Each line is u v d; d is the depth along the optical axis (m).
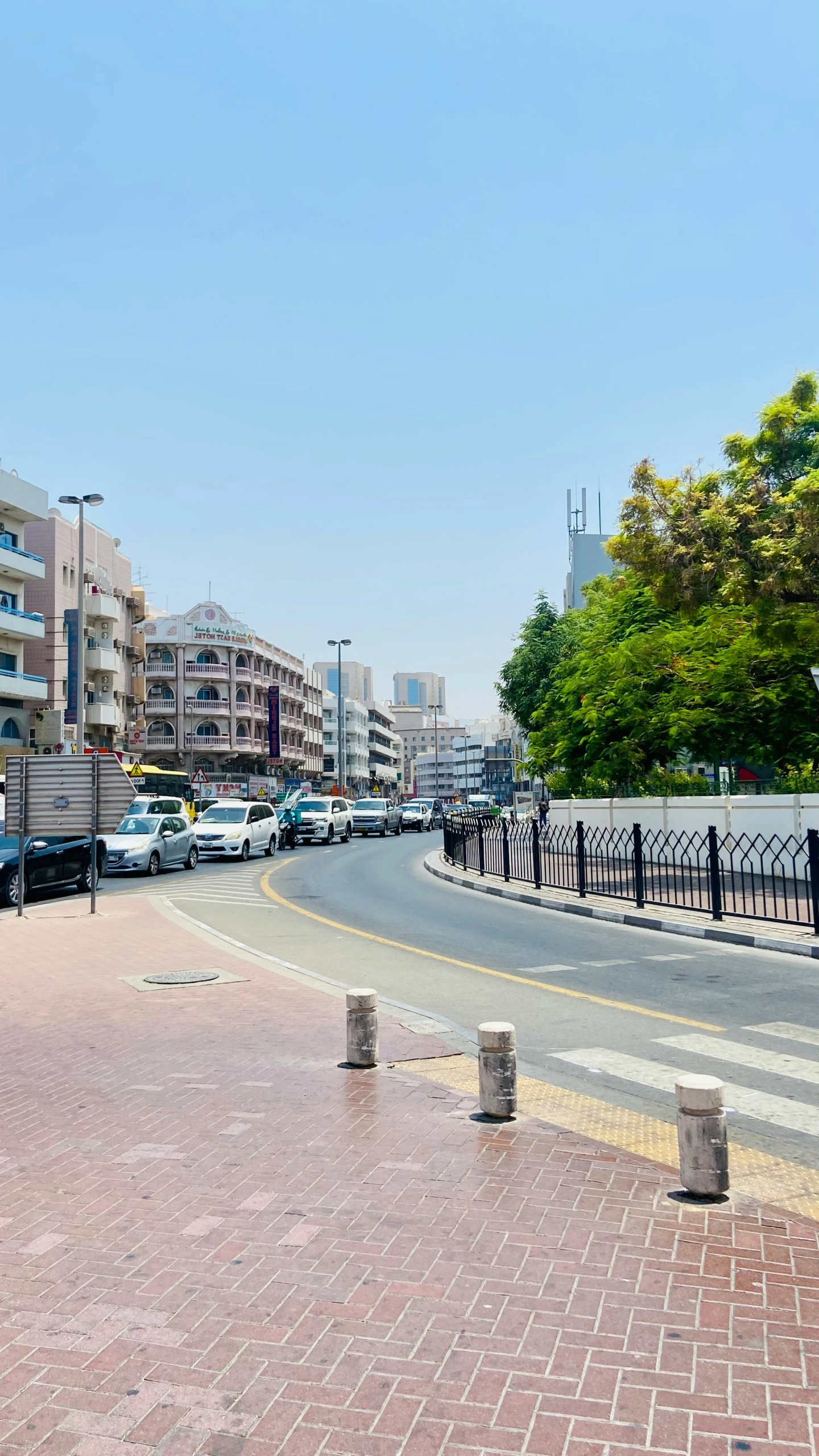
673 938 13.28
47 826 16.25
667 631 25.50
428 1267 3.72
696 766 31.22
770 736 21.78
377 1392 2.95
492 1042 5.56
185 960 11.62
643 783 26.67
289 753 91.94
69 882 20.33
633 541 19.27
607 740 25.78
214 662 77.62
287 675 93.44
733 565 18.31
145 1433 2.79
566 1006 8.87
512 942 13.04
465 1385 2.97
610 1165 4.80
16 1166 4.88
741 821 19.41
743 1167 4.89
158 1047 7.29
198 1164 4.84
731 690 21.73
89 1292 3.59
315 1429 2.79
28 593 50.50
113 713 53.38
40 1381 3.05
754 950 12.12
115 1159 4.95
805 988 9.64
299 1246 3.92
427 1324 3.31
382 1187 4.50
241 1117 5.57
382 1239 3.97
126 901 18.88
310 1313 3.40
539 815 31.39
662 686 24.17
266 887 21.89
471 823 24.88
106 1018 8.39
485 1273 3.67
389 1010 8.53
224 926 15.13
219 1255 3.86
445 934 13.99
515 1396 2.91
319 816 41.78
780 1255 3.80
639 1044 7.44
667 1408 2.85
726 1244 3.90
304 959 11.72
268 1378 3.03
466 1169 4.73
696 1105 4.43
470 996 9.38
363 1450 2.70
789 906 14.99
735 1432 2.74
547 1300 3.46
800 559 17.30
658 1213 4.21
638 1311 3.38
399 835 53.38
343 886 22.02
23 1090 6.25
